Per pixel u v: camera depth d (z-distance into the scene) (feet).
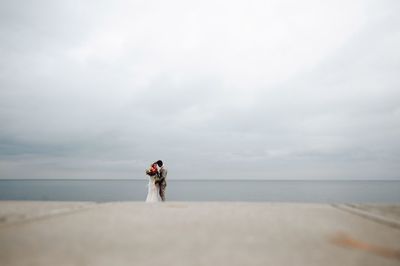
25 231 16.69
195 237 15.69
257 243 14.48
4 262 11.13
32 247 13.33
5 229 17.19
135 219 21.43
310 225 19.53
